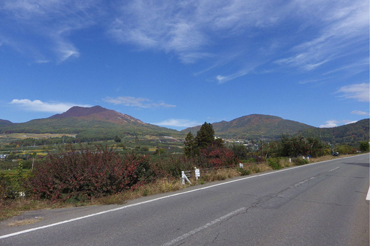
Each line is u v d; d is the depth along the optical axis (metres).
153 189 9.05
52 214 6.14
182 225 5.29
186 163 13.19
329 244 4.41
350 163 26.25
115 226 5.19
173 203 7.36
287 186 10.70
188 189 9.85
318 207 7.09
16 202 7.05
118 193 8.20
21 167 9.20
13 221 5.52
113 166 8.33
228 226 5.26
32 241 4.33
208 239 4.51
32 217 5.86
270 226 5.31
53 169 7.80
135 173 9.45
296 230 5.10
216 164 15.99
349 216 6.23
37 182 7.58
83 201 7.52
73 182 7.49
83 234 4.70
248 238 4.60
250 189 9.86
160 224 5.34
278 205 7.23
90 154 8.62
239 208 6.80
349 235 4.87
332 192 9.46
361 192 9.55
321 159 32.66
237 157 18.98
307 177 13.93
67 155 8.35
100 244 4.21
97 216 5.95
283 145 33.12
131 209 6.62
